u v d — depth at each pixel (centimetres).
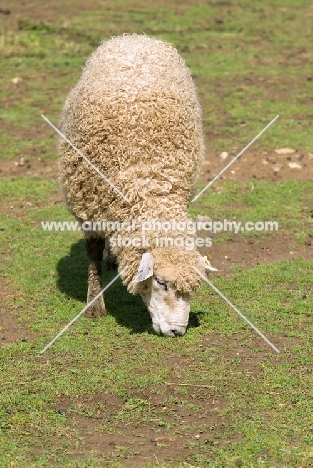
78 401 679
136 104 788
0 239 1059
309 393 686
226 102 1588
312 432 628
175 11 2434
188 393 688
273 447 607
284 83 1711
